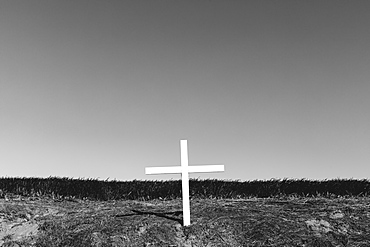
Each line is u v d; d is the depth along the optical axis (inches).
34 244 636.1
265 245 589.9
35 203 837.8
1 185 952.9
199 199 863.7
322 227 637.9
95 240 609.9
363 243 594.2
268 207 727.1
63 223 690.2
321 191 933.8
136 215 706.8
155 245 601.6
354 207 717.3
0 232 689.0
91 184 974.4
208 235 619.8
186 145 652.1
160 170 643.5
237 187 967.0
